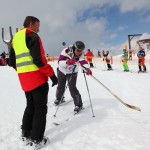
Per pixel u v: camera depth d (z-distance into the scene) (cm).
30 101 329
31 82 309
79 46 448
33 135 311
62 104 543
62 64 465
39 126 310
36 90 311
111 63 2178
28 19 325
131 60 2452
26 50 309
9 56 341
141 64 1401
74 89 477
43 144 313
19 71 320
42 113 313
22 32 316
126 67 1485
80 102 483
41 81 311
